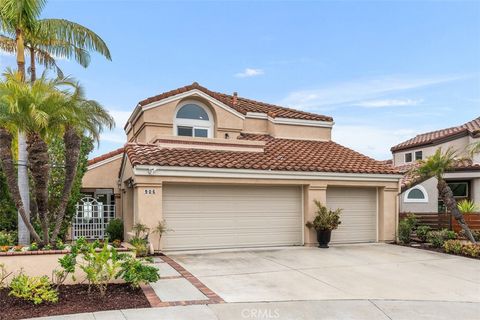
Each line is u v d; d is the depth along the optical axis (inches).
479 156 916.6
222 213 631.8
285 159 697.6
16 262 380.8
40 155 417.7
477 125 1027.9
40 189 421.1
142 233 565.6
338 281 423.8
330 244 695.7
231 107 800.9
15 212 630.5
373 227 735.7
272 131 865.5
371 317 313.6
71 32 645.9
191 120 783.1
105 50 681.0
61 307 318.0
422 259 561.6
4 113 392.2
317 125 895.7
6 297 341.1
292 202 677.9
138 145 660.7
